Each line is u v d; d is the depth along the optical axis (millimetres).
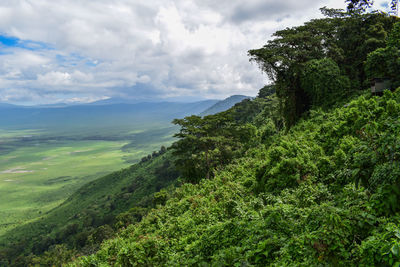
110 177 176125
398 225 3975
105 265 13281
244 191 16531
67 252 75188
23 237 127312
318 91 32906
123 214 72812
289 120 36938
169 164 141000
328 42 37219
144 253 9078
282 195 11578
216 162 41125
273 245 5918
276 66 36344
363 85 32594
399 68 25844
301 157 13867
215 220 13398
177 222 16609
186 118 41219
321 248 4480
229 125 44531
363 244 4027
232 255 6090
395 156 4891
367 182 5504
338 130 16234
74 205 154500
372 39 33438
